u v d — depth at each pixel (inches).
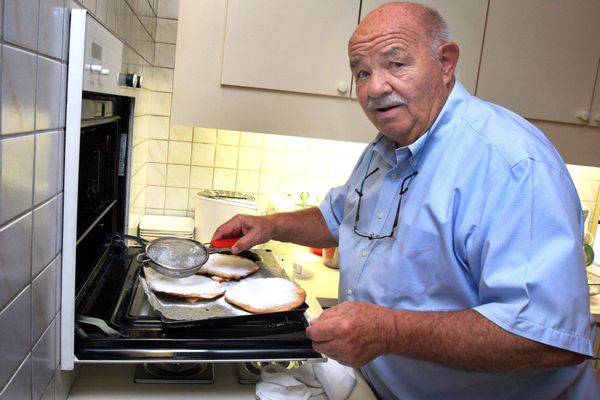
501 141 33.7
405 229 37.0
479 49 62.7
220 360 31.2
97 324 31.3
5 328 20.8
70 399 32.4
